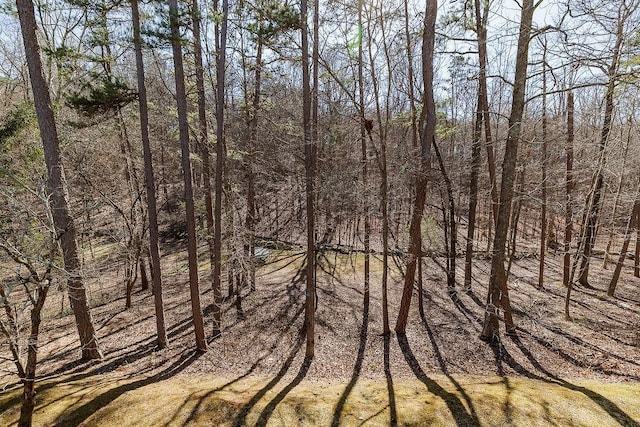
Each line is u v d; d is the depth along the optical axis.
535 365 9.53
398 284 16.55
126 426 7.10
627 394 7.69
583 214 13.85
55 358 10.34
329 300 14.62
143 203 15.67
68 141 11.54
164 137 15.41
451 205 15.07
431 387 8.45
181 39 8.59
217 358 10.33
